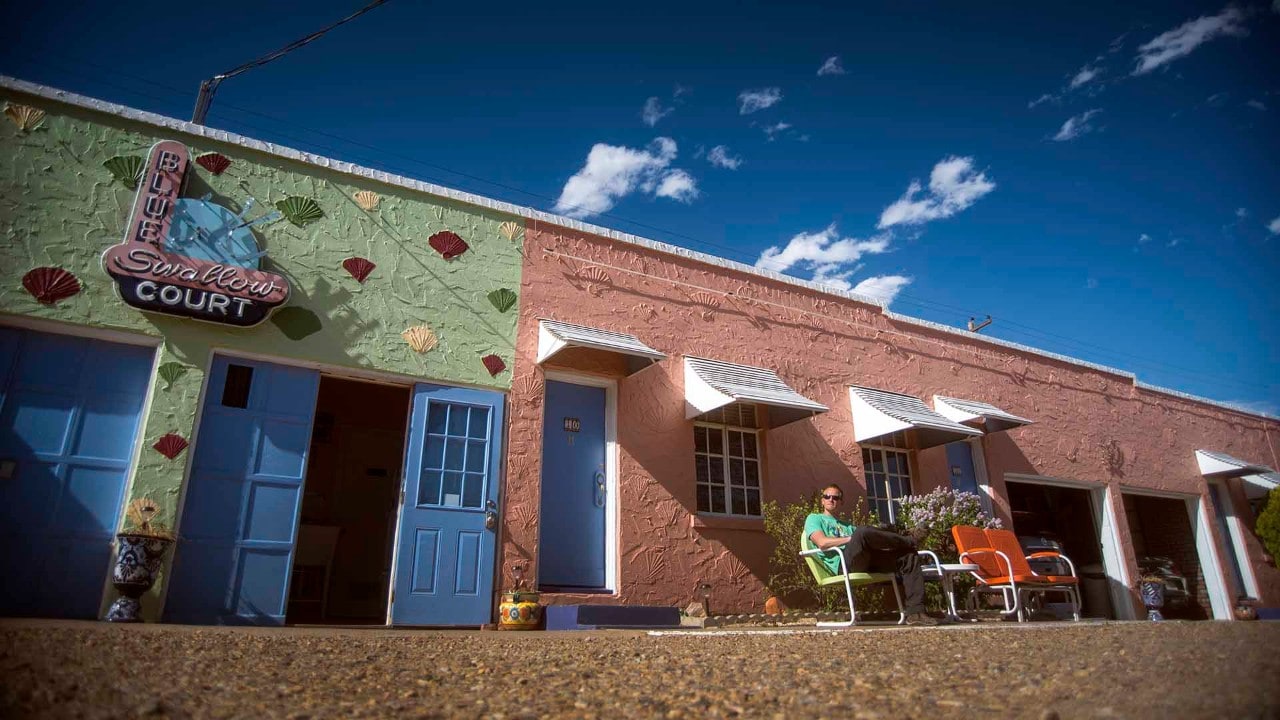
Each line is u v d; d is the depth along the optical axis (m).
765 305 9.72
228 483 6.30
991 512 10.73
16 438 5.79
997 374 11.69
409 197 7.81
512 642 4.58
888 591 8.54
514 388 7.73
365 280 7.32
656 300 8.91
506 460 7.48
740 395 8.02
